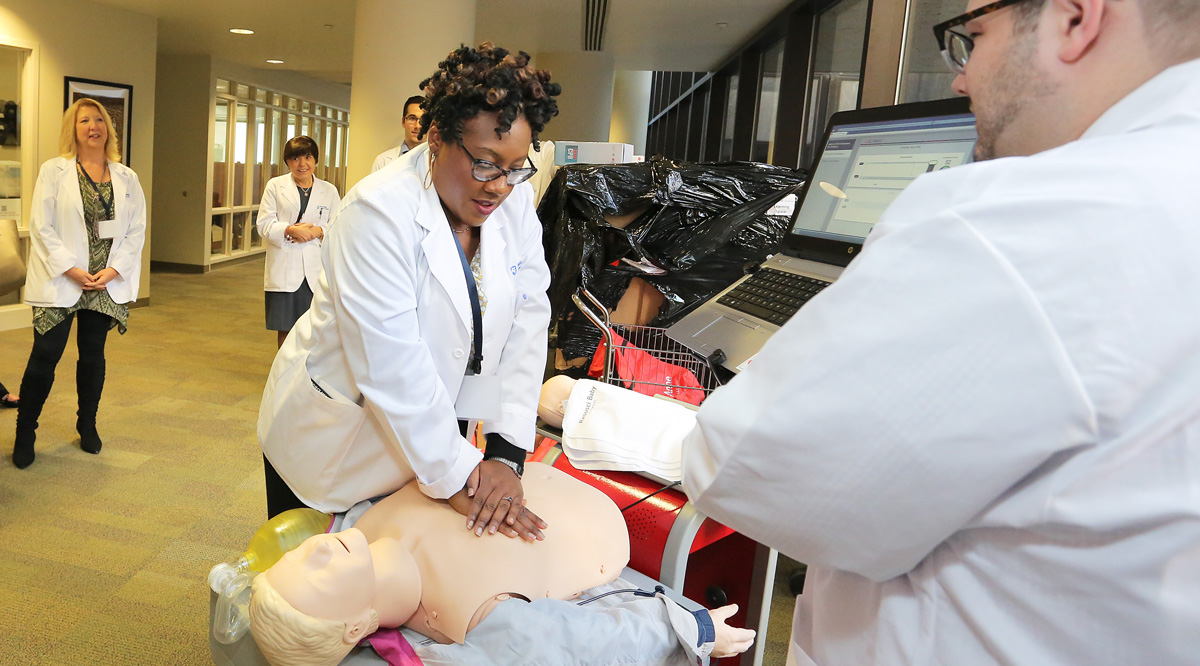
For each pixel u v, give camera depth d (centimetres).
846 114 210
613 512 148
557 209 263
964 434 54
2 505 301
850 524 61
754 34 751
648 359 207
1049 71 60
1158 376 50
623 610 126
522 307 153
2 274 316
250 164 1199
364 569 111
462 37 571
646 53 916
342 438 139
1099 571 54
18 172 634
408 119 386
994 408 53
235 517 307
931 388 55
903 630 66
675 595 140
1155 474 51
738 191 271
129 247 364
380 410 127
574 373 266
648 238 266
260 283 973
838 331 59
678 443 163
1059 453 55
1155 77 56
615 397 174
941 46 70
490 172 125
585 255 255
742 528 69
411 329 129
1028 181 55
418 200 131
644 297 270
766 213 272
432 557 125
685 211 267
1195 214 50
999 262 53
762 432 62
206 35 864
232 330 671
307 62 1066
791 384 61
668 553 154
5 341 577
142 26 746
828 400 58
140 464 354
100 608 237
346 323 128
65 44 663
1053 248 52
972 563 61
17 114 629
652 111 1541
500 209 144
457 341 137
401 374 126
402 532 131
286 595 106
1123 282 50
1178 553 51
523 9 711
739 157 820
